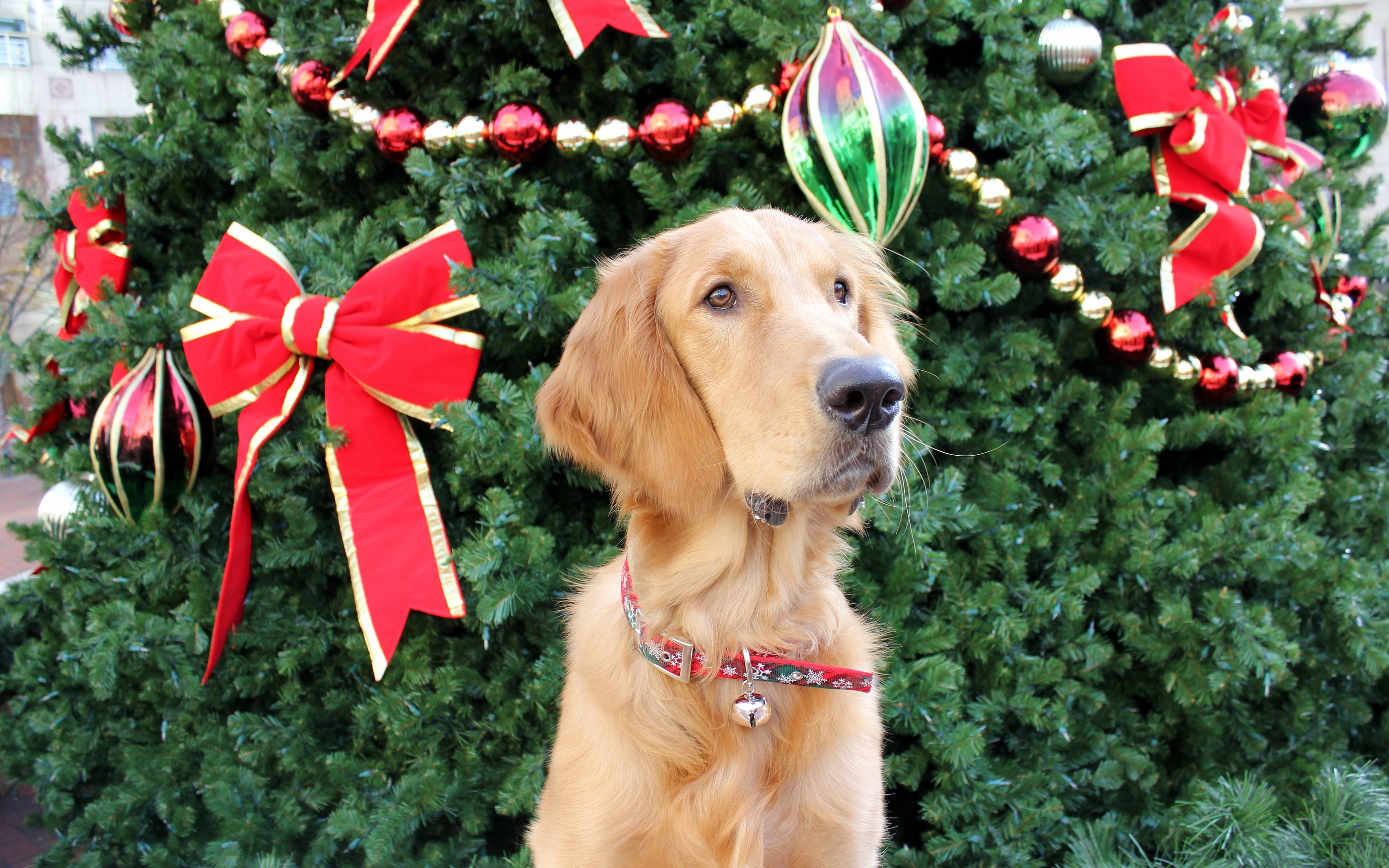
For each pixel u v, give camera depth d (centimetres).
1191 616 253
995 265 270
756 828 173
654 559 186
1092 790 267
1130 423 302
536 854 198
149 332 261
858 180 221
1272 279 300
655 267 187
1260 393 298
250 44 278
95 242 299
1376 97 362
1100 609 272
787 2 233
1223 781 260
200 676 273
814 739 181
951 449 270
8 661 383
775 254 177
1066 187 268
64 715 308
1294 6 841
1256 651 244
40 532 319
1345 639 278
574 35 220
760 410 159
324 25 264
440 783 246
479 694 256
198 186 316
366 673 276
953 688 235
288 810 258
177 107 294
